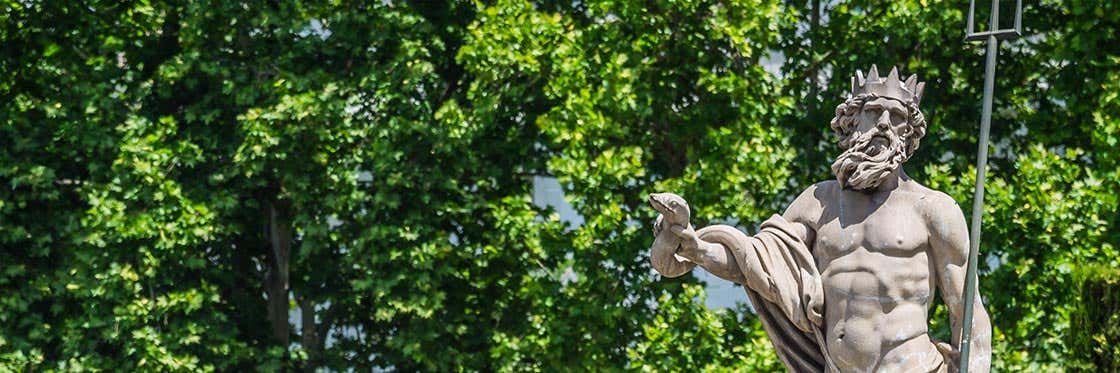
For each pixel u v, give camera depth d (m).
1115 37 26.58
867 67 27.30
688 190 26.73
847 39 27.30
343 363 29.34
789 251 14.24
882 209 14.12
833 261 14.14
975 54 27.23
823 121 27.62
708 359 26.64
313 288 29.25
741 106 26.88
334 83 27.62
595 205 26.84
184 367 27.67
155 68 28.91
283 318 29.59
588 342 27.30
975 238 14.08
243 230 28.86
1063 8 26.83
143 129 27.89
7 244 28.44
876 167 14.07
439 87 28.91
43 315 28.80
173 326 27.84
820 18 28.50
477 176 28.33
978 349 14.10
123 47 28.30
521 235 27.50
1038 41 27.69
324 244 28.00
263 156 27.39
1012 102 27.28
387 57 28.19
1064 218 25.66
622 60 26.62
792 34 27.94
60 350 28.50
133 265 27.94
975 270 14.06
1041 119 27.09
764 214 26.81
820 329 14.20
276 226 29.36
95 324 27.64
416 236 27.69
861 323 14.02
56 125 28.28
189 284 28.25
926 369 13.99
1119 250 26.08
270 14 27.75
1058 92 26.84
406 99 27.72
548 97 26.89
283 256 29.41
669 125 27.64
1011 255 25.91
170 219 27.64
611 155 26.67
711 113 27.28
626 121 27.05
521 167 29.06
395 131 27.67
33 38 28.30
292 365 28.75
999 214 25.72
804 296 14.14
